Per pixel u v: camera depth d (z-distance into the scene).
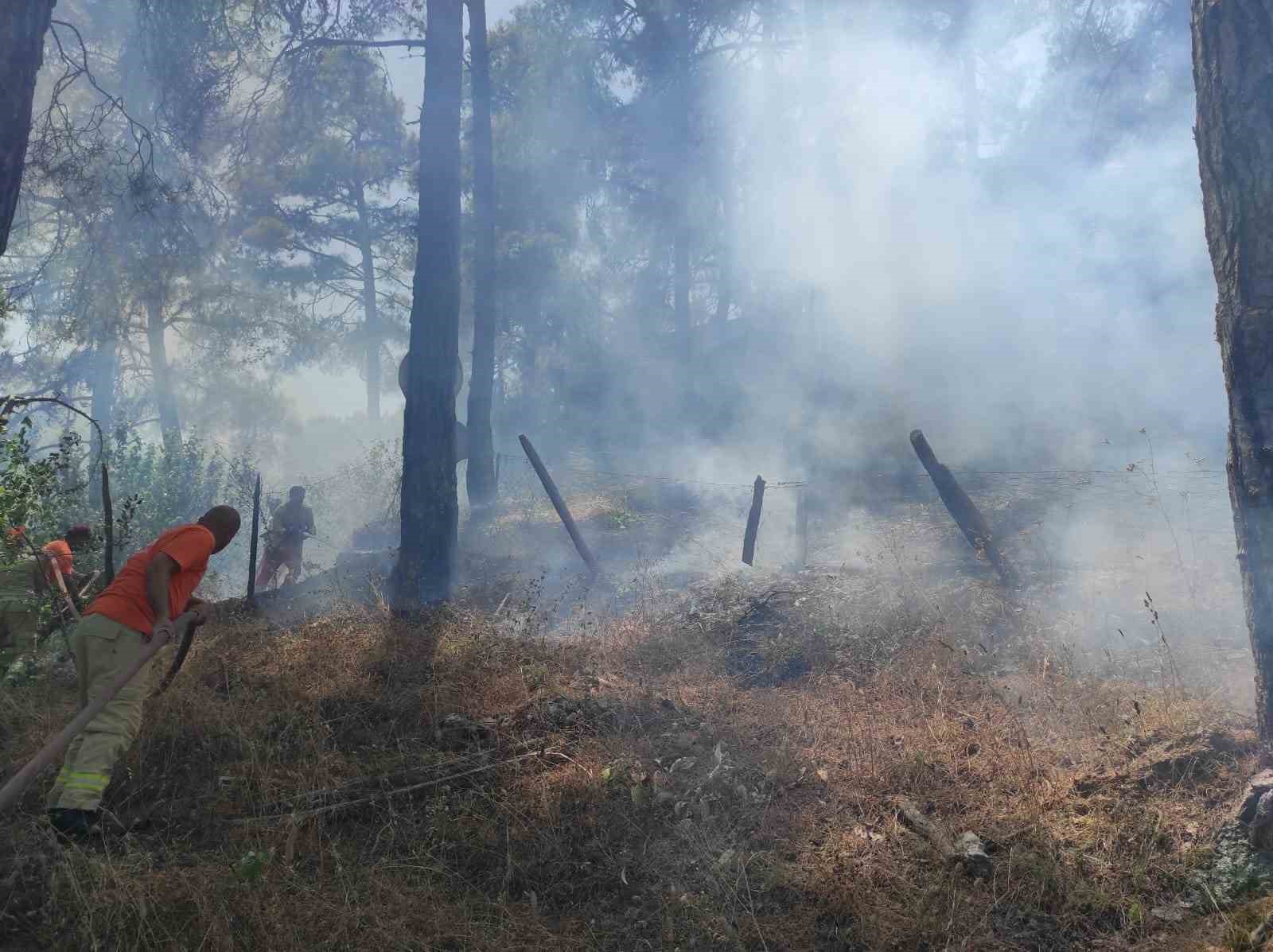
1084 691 4.89
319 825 3.96
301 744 4.69
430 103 8.75
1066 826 3.74
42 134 10.90
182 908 3.30
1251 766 3.81
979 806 3.95
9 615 5.41
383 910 3.39
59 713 4.84
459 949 3.32
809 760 4.47
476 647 6.20
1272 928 3.03
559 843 3.91
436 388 8.58
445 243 8.73
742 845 3.84
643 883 3.69
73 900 3.22
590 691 5.44
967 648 5.85
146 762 4.48
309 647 6.18
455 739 4.83
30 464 6.96
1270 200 3.54
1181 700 4.52
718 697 5.40
